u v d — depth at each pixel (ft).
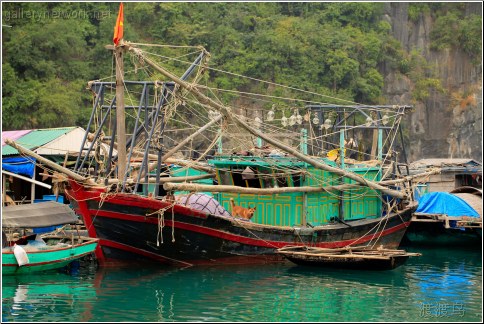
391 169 165.58
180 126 352.28
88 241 124.98
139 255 126.11
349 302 106.73
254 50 437.99
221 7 464.24
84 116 360.07
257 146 151.84
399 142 515.09
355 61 458.09
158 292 109.81
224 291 111.65
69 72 377.09
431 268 144.05
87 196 120.78
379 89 479.82
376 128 160.97
